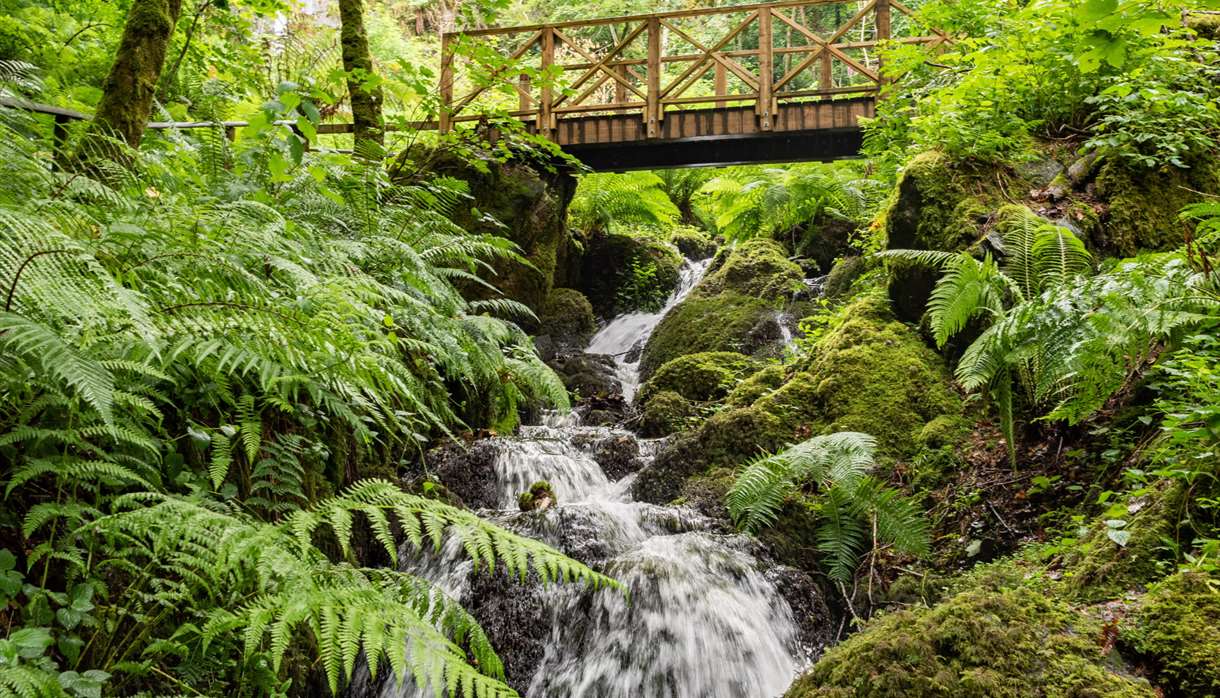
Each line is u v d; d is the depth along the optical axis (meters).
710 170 13.12
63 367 1.70
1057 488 3.77
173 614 2.36
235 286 2.53
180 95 6.67
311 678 3.04
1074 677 2.37
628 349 8.97
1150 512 3.05
